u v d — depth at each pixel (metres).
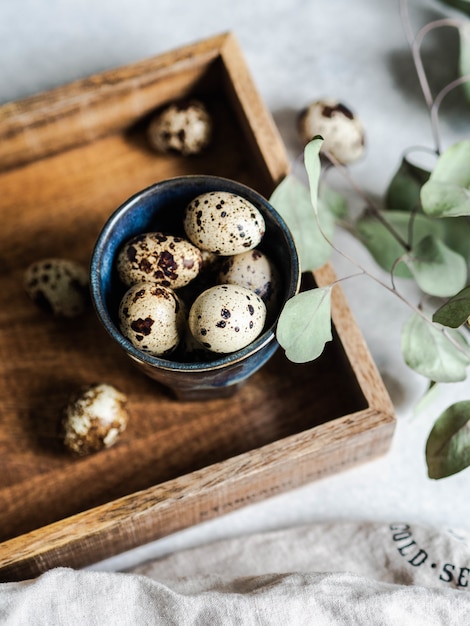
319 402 0.48
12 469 0.48
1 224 0.52
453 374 0.47
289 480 0.48
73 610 0.44
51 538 0.44
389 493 0.50
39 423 0.48
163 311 0.41
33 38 0.58
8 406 0.49
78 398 0.46
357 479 0.50
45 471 0.48
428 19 0.58
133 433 0.48
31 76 0.57
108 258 0.43
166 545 0.50
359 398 0.47
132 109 0.52
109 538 0.46
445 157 0.46
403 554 0.48
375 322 0.52
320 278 0.47
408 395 0.51
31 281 0.48
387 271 0.50
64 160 0.53
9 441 0.48
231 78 0.50
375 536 0.49
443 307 0.43
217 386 0.45
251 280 0.43
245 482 0.45
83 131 0.52
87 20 0.58
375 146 0.56
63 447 0.48
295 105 0.56
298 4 0.58
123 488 0.47
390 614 0.44
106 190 0.52
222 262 0.44
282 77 0.57
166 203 0.45
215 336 0.41
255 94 0.50
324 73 0.57
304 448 0.45
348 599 0.44
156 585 0.45
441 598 0.44
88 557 0.47
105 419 0.46
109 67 0.58
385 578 0.48
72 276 0.49
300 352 0.42
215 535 0.50
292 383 0.49
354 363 0.46
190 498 0.45
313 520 0.50
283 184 0.47
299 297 0.42
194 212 0.43
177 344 0.43
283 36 0.58
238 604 0.44
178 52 0.51
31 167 0.53
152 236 0.43
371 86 0.57
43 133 0.51
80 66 0.57
